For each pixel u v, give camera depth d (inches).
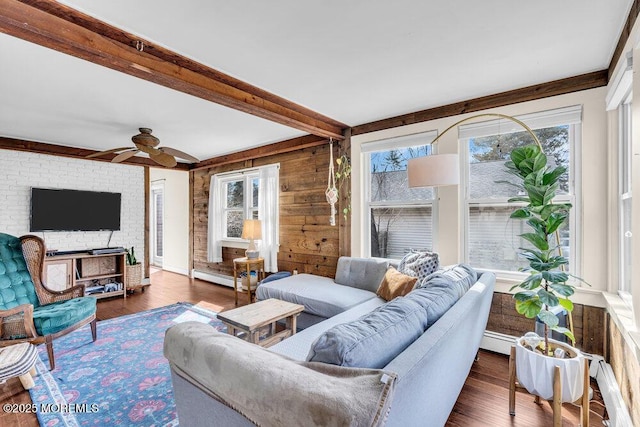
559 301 72.9
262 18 65.0
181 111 121.6
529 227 104.3
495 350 107.6
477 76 94.2
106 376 91.8
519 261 105.9
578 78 93.1
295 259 173.8
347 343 39.0
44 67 84.5
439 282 70.4
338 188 153.3
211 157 217.0
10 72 87.3
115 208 201.9
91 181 194.9
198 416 45.7
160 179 285.0
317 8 61.9
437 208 122.1
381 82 98.2
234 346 43.1
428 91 105.6
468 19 66.1
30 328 92.5
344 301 109.8
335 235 155.9
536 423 71.3
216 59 82.0
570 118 94.3
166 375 92.5
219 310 157.8
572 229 95.9
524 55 81.8
